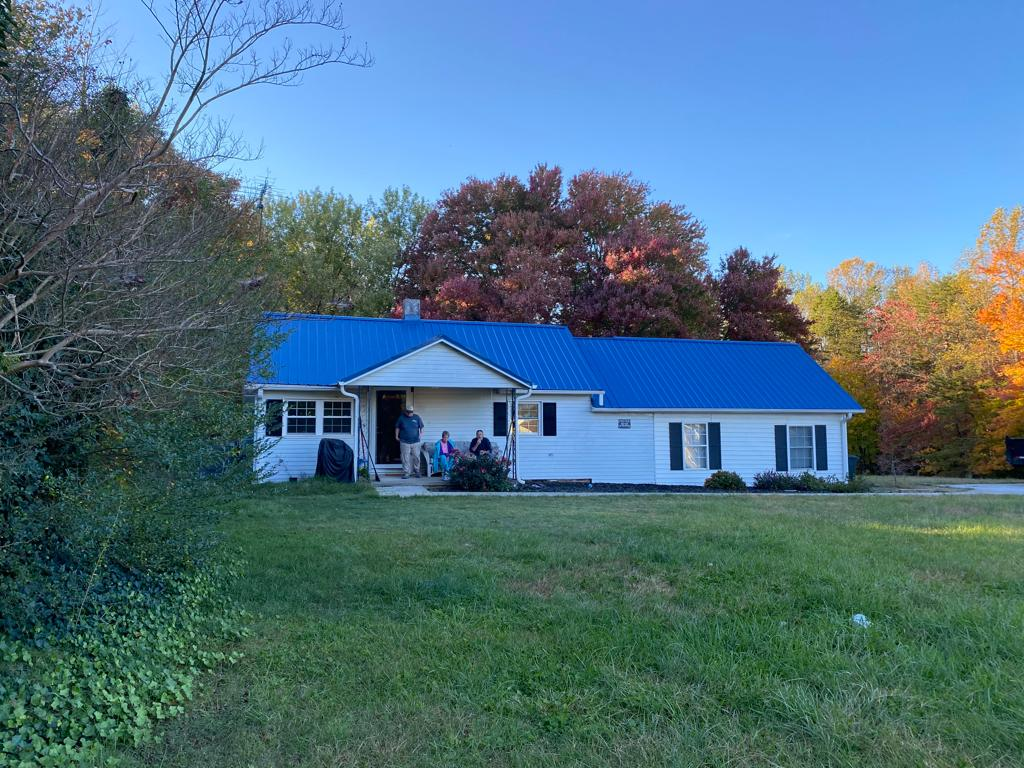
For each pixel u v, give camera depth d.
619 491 17.47
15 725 3.57
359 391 18.80
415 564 7.38
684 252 31.78
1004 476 29.66
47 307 4.84
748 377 22.66
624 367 22.27
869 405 34.44
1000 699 3.96
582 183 35.12
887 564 7.43
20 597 4.31
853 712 3.81
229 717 3.89
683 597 6.16
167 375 5.62
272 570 7.08
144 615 5.05
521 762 3.39
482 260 32.53
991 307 28.47
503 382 18.64
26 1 6.91
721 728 3.70
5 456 4.43
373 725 3.76
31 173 4.52
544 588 6.50
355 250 36.50
